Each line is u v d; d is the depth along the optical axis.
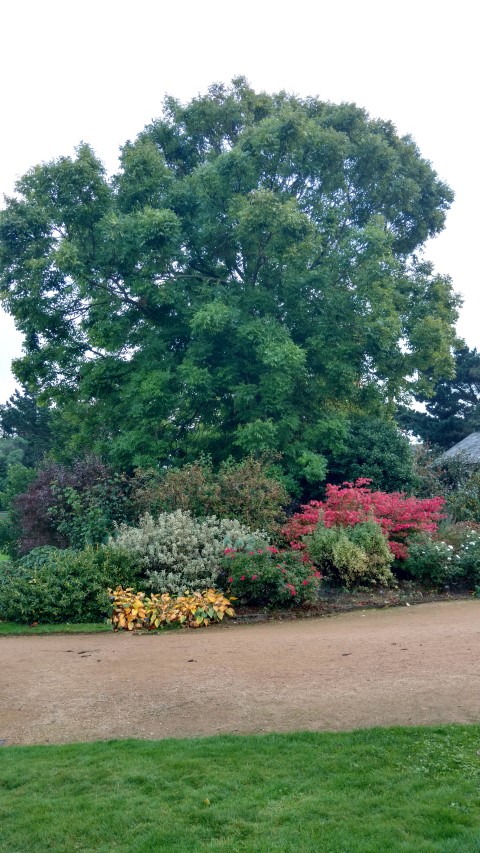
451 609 10.61
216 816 4.14
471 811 4.03
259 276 19.30
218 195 18.31
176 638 9.32
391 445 19.23
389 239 18.69
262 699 6.19
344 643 8.10
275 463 18.19
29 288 17.36
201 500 13.70
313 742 5.12
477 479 18.62
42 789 4.63
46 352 19.38
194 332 17.38
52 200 17.77
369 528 12.75
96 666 7.77
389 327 18.31
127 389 18.06
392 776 4.53
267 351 16.22
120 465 17.66
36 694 6.80
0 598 11.05
